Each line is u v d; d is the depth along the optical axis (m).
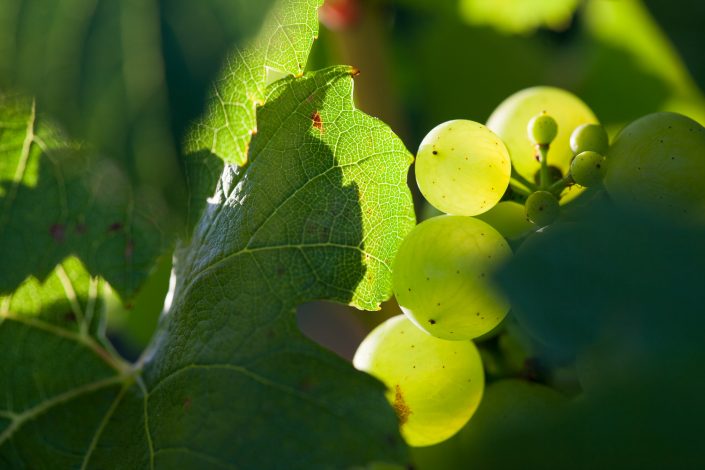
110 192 0.30
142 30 0.24
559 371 0.28
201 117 0.24
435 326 0.27
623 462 0.20
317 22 0.27
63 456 0.29
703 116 0.38
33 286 0.30
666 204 0.27
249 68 0.27
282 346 0.27
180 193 0.24
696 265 0.20
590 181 0.27
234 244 0.29
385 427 0.26
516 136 0.30
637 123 0.28
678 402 0.19
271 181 0.29
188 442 0.27
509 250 0.27
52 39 0.24
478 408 0.28
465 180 0.27
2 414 0.30
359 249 0.28
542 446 0.22
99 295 0.31
